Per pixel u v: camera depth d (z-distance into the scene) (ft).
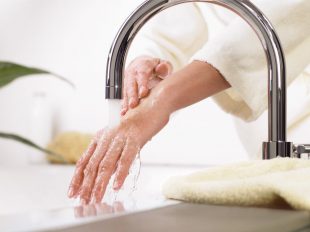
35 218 1.08
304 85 3.88
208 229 0.97
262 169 1.66
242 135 4.24
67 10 5.42
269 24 1.82
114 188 1.76
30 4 5.66
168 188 1.56
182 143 4.66
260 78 2.85
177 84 2.42
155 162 4.80
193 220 1.09
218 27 4.32
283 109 1.83
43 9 5.58
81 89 5.34
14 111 5.82
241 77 2.77
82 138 5.04
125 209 1.29
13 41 5.78
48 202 4.67
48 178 4.70
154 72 2.42
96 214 1.17
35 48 5.64
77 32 5.36
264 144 1.87
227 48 2.71
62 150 5.08
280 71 1.82
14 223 1.00
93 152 1.90
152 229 0.96
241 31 2.79
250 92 2.83
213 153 4.49
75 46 5.37
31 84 5.69
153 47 4.63
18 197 4.78
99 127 5.23
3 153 5.90
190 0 1.80
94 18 5.24
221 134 4.43
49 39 5.54
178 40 4.49
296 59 3.22
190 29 4.44
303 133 3.90
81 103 5.35
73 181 1.89
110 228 0.96
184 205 1.38
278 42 1.81
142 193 4.38
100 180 1.78
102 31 5.20
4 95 5.89
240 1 1.82
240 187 1.35
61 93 5.48
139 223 1.03
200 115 4.55
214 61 2.63
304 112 3.89
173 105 2.36
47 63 5.56
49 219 1.07
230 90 3.35
